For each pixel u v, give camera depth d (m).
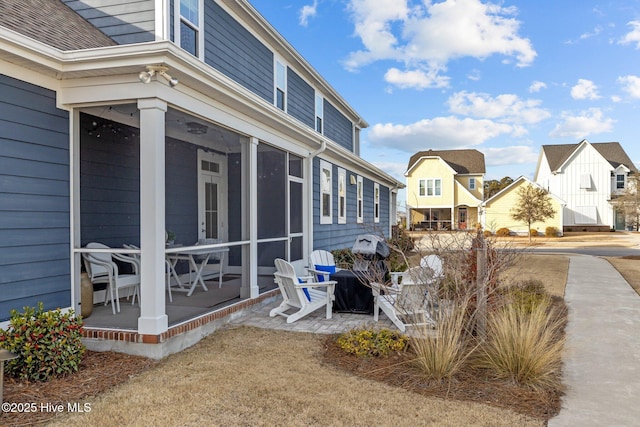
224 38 7.70
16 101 4.01
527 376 3.70
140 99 4.32
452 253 5.26
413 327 4.45
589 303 7.16
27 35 4.23
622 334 5.34
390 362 4.15
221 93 5.12
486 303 4.57
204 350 4.56
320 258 7.56
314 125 12.40
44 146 4.28
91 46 5.17
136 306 5.55
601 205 30.70
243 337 5.05
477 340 4.29
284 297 6.20
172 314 5.18
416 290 4.98
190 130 6.52
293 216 8.72
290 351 4.52
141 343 4.28
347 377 3.80
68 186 4.54
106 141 6.02
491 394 3.48
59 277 4.41
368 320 5.91
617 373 4.07
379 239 7.20
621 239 24.78
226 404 3.23
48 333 3.65
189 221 7.57
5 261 3.89
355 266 6.49
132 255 5.61
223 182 8.48
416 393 3.48
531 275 9.57
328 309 5.99
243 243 6.22
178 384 3.60
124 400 3.28
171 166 7.12
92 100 4.43
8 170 3.93
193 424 2.92
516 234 28.78
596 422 3.05
